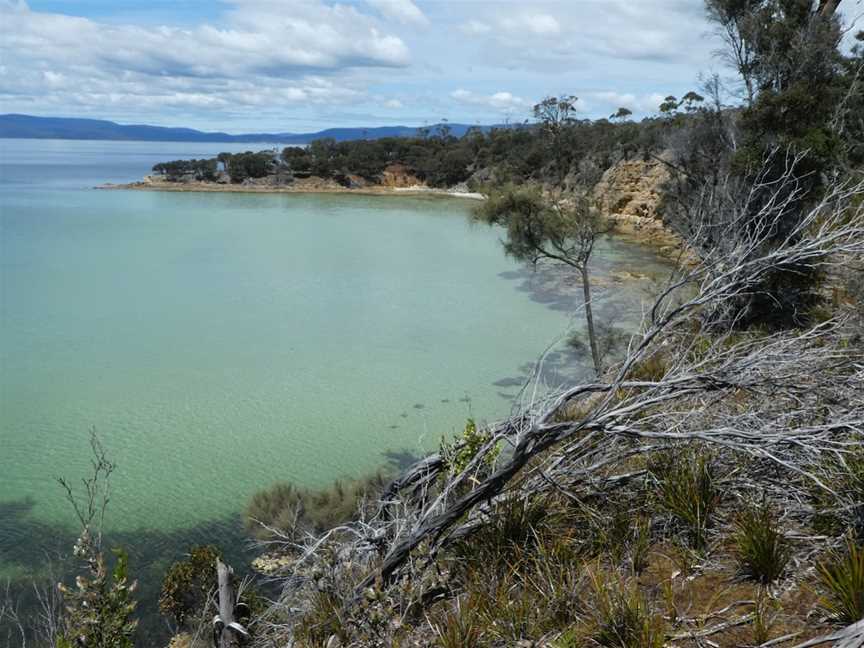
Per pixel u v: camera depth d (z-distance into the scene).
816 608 2.70
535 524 3.76
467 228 61.22
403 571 3.64
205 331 27.84
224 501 13.69
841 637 2.30
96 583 3.65
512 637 2.91
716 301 3.98
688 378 3.56
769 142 13.32
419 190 105.12
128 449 16.45
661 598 3.00
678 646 2.65
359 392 20.45
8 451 16.33
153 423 18.16
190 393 20.55
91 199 90.50
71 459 15.88
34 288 36.16
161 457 15.96
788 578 2.96
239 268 41.94
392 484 4.59
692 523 3.42
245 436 17.22
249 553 11.00
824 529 3.22
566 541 3.55
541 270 37.97
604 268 36.59
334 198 95.19
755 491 3.67
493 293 34.03
